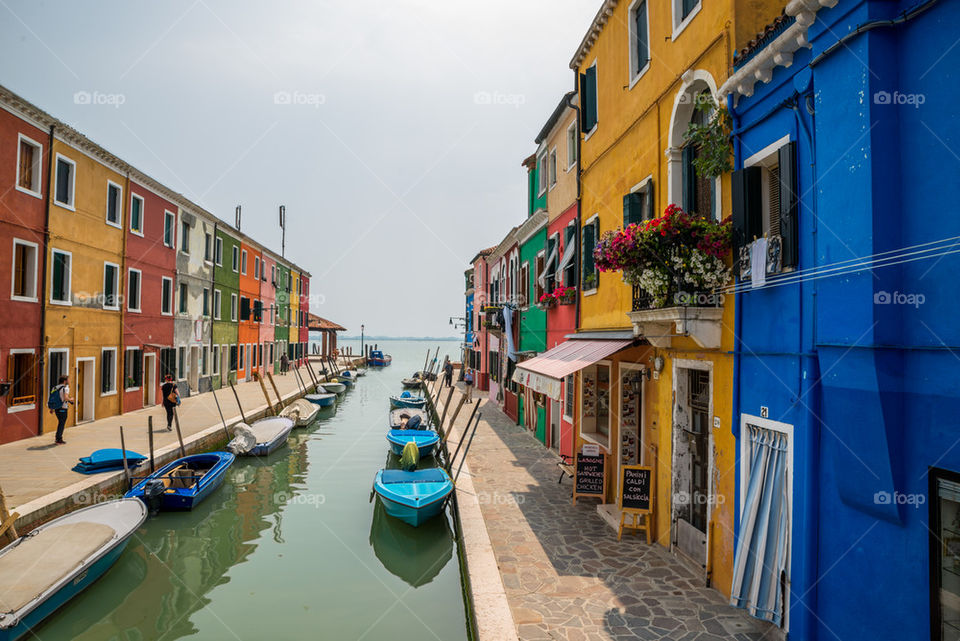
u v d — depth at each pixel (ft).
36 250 46.88
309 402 82.28
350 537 33.17
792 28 14.76
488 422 62.03
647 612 17.97
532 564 21.93
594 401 34.73
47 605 21.35
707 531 19.89
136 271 63.98
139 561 29.14
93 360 55.16
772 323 16.31
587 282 33.73
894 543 11.89
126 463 36.32
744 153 18.29
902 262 11.91
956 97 10.81
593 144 34.17
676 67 23.03
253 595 25.57
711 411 19.79
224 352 95.91
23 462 37.63
